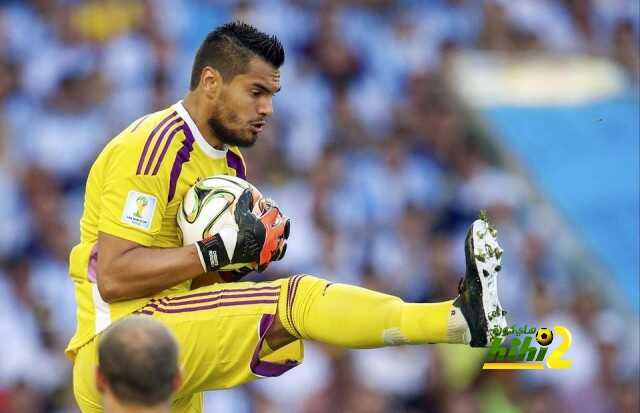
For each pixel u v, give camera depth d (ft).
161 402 46.85
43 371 131.54
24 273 136.26
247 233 61.16
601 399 144.36
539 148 168.35
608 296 159.94
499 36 177.27
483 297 56.65
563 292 154.10
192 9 164.45
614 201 166.50
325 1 165.48
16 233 138.51
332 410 131.23
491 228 57.26
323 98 157.99
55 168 145.59
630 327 156.15
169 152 62.54
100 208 62.95
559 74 177.78
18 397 129.90
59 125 148.25
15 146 146.72
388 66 165.37
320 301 60.39
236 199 62.03
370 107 160.04
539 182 167.02
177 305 62.03
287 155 150.71
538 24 179.63
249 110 63.41
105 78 152.66
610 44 182.50
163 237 63.46
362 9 170.30
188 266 60.85
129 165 62.08
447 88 169.17
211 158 64.39
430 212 153.28
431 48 171.53
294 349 62.75
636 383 148.36
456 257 149.18
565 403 140.67
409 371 134.51
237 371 62.44
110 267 61.52
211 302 61.77
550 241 160.04
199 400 68.69
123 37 156.35
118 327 47.34
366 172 151.74
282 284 61.93
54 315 134.72
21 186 142.41
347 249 144.77
